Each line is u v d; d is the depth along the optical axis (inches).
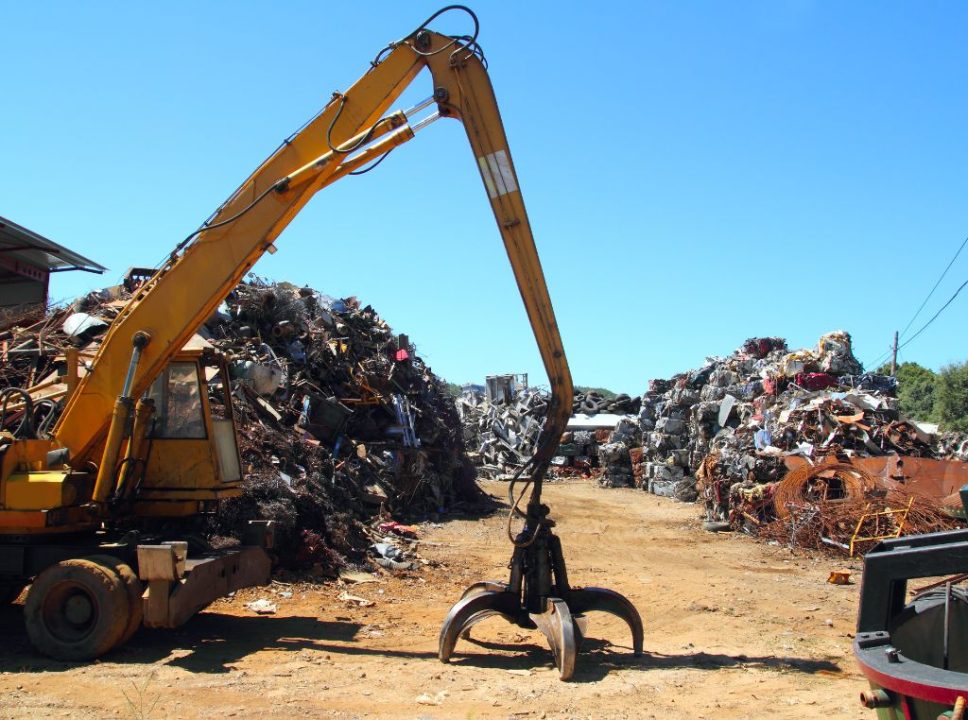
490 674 303.9
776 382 1017.5
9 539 330.6
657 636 384.8
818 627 408.2
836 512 684.7
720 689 289.0
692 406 1264.8
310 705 259.9
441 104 338.0
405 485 834.2
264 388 686.5
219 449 378.3
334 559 520.4
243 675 292.2
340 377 835.4
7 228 692.1
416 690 281.0
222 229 343.9
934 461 709.3
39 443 331.6
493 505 1009.5
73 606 309.3
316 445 663.1
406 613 428.5
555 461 1768.0
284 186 340.8
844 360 1006.4
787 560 641.0
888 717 171.8
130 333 343.3
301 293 907.4
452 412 1057.5
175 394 373.7
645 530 835.4
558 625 303.4
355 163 345.1
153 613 308.7
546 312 330.3
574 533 801.6
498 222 332.2
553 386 329.7
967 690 150.9
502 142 333.7
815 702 274.4
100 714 244.2
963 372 1755.7
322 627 382.3
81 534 349.4
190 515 371.9
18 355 573.3
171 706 254.2
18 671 290.0
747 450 838.5
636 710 262.2
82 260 808.3
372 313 1032.2
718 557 657.6
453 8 338.3
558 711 259.6
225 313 759.1
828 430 811.4
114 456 332.5
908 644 200.1
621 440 1537.9
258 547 376.8
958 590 214.5
